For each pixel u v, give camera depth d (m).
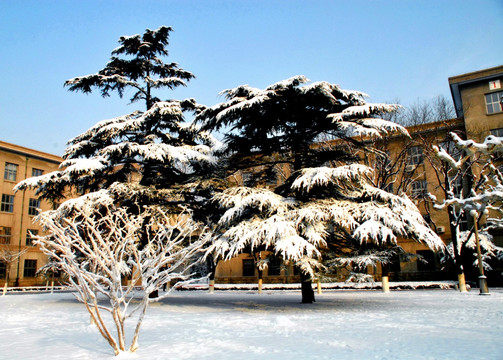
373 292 24.28
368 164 25.94
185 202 17.83
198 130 16.94
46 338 8.24
